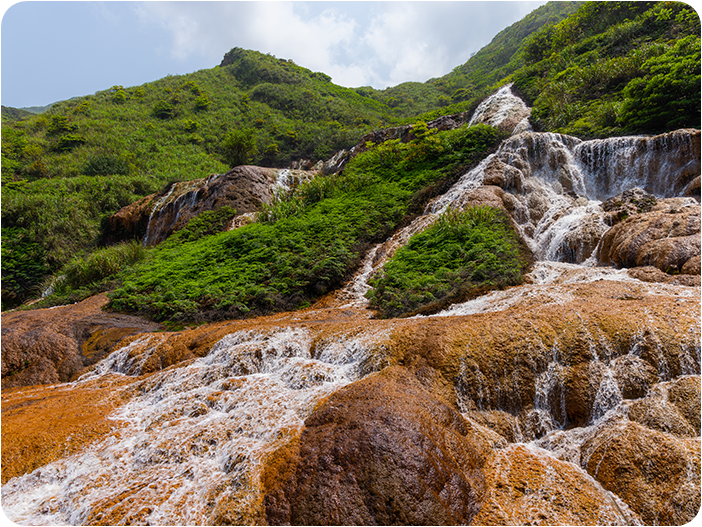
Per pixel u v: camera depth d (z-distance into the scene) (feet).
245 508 10.85
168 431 15.62
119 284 43.60
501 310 22.25
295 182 75.61
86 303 38.99
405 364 17.43
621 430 12.59
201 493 11.93
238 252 45.60
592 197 43.21
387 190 54.03
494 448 13.50
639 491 10.98
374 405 13.41
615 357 15.31
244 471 12.20
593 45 76.28
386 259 39.50
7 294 66.64
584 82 64.23
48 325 30.68
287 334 23.03
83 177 99.86
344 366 18.94
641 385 14.10
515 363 16.02
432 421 13.15
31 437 16.16
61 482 13.89
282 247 43.73
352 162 70.95
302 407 15.40
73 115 143.54
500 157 48.24
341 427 12.67
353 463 11.18
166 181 104.88
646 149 39.06
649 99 44.47
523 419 15.10
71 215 81.25
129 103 158.61
